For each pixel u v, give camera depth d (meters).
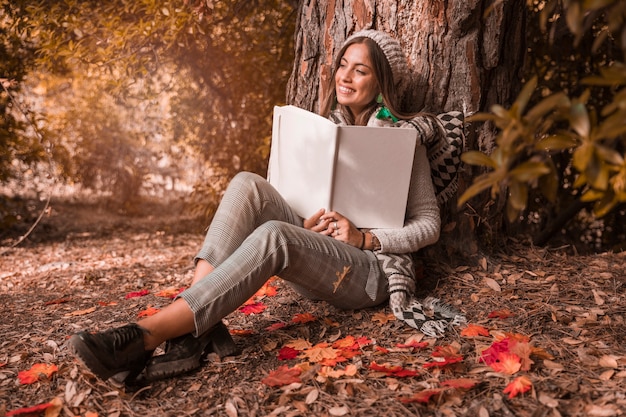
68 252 5.40
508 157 1.28
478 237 3.00
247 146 6.03
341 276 2.36
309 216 2.49
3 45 5.50
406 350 2.22
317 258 2.30
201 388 2.07
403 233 2.46
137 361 2.01
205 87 6.13
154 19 4.33
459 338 2.29
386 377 2.05
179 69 5.71
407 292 2.46
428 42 2.85
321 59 3.02
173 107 6.43
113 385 2.06
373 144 2.36
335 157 2.35
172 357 2.12
